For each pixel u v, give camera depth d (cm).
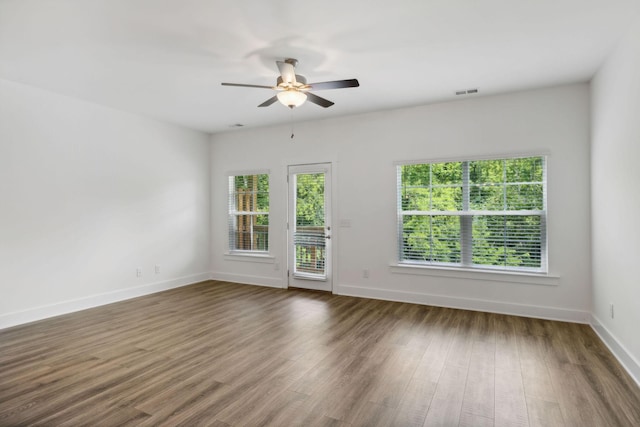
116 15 250
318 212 543
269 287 571
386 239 487
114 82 383
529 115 406
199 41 290
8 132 378
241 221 613
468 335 348
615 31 274
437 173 461
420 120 464
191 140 597
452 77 368
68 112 430
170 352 308
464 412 216
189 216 593
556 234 395
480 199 438
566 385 249
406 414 214
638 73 252
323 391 241
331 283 530
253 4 237
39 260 403
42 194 406
